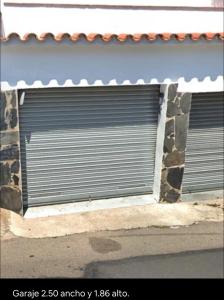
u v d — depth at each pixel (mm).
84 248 4527
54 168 5293
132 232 4938
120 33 5172
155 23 5289
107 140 5438
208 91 5504
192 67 5355
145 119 5539
